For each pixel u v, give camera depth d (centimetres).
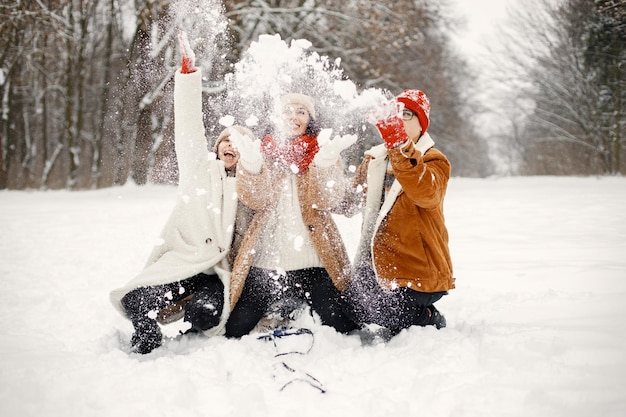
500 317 396
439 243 368
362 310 369
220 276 364
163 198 1708
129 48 2317
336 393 281
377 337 375
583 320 371
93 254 735
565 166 3981
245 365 312
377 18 2344
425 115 376
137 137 2142
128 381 287
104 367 308
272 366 315
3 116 2833
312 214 366
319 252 366
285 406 270
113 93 2748
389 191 369
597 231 812
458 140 3794
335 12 2252
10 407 262
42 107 3222
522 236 788
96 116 3234
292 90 380
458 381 282
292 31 2267
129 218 1150
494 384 276
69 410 262
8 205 1493
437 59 3147
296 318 377
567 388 269
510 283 516
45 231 961
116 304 364
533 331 345
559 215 1012
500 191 1680
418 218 362
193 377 293
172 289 362
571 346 313
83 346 362
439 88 3170
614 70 3231
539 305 419
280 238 368
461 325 382
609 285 486
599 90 3391
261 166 353
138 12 2150
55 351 353
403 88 2633
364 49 2327
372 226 374
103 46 3025
